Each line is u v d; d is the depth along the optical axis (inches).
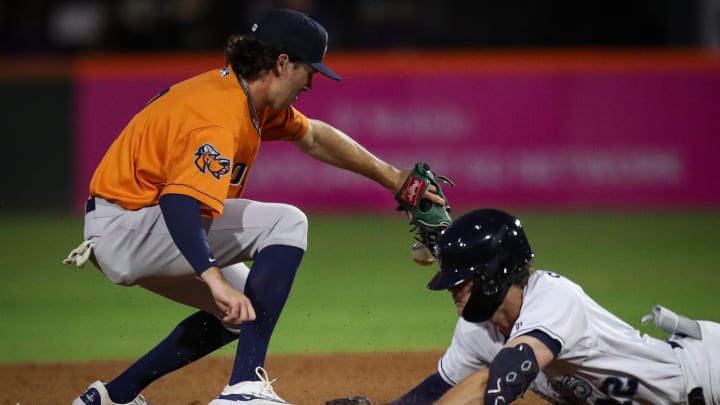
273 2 1951.3
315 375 770.2
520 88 1846.7
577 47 2247.8
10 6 2133.4
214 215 505.4
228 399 519.8
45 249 1510.8
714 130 1859.0
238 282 577.9
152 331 1008.9
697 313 1041.5
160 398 693.9
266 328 534.9
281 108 551.8
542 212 1833.2
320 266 1374.3
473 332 523.8
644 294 1144.8
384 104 1835.6
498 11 2308.1
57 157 1836.9
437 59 1835.6
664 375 504.1
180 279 553.9
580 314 477.4
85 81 1825.8
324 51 546.6
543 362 458.6
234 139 520.1
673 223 1707.7
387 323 1020.5
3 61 2020.2
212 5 2144.4
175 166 506.6
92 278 1315.2
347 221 1784.0
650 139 1861.5
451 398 462.9
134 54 2150.6
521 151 1855.3
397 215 1845.5
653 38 2207.2
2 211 1841.8
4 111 1824.6
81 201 1844.2
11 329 1020.5
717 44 2081.7
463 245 477.7
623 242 1523.1
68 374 789.2
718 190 1868.8
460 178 1851.6
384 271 1333.7
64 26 2156.7
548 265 1333.7
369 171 640.4
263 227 542.6
